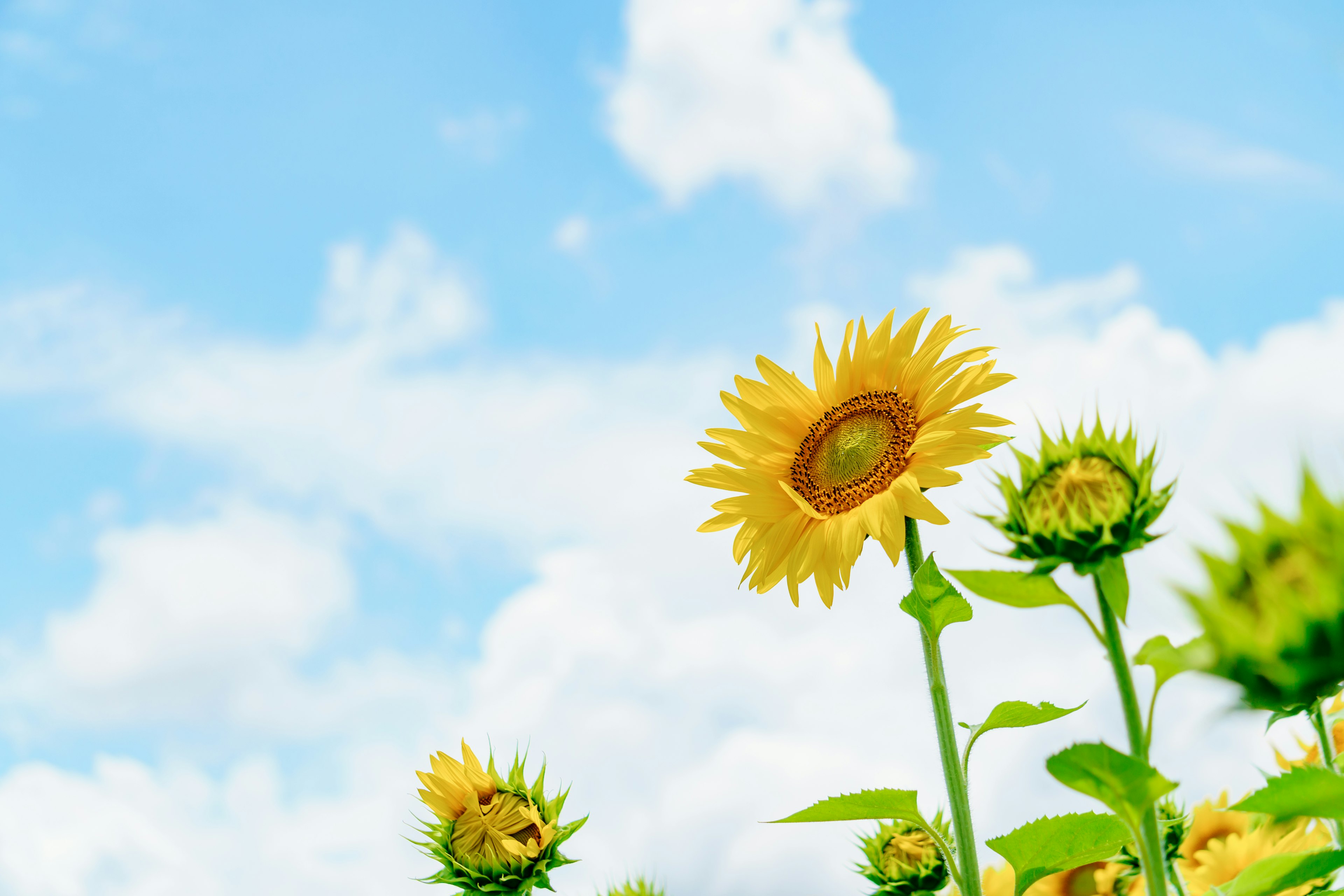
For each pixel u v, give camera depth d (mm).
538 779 3797
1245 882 2312
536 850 3643
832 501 3957
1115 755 2146
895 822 3820
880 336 4176
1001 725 2855
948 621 3008
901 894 3967
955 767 2918
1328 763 2443
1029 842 2945
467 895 3646
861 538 3678
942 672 2996
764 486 4117
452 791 3797
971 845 2861
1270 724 2346
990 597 2504
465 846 3678
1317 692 1376
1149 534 2377
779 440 4219
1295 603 1351
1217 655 1410
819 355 4266
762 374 4332
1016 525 2555
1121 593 2346
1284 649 1356
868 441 3965
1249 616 1378
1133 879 3871
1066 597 2420
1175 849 3412
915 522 3494
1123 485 2426
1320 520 1356
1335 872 2484
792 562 3936
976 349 3852
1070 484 2445
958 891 3150
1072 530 2398
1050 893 3959
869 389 4156
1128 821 2215
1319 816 2041
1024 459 2621
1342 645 1344
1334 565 1342
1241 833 3506
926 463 3516
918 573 3018
